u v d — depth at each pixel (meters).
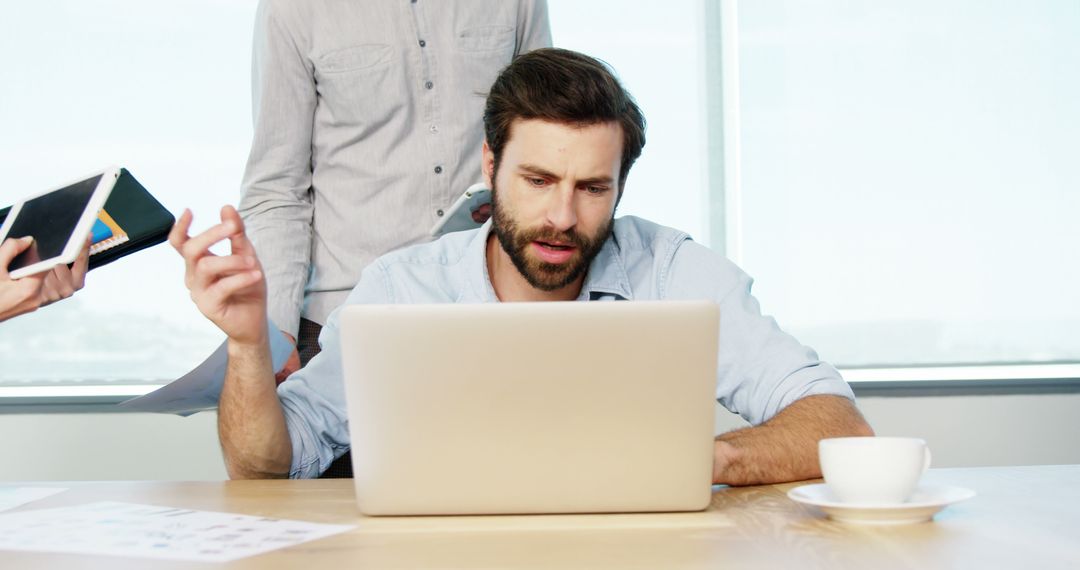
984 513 0.95
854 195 3.20
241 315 1.21
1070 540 0.83
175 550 0.84
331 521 0.97
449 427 0.97
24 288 1.17
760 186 3.19
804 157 3.19
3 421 3.00
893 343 3.20
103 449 3.02
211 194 3.10
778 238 3.19
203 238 1.15
